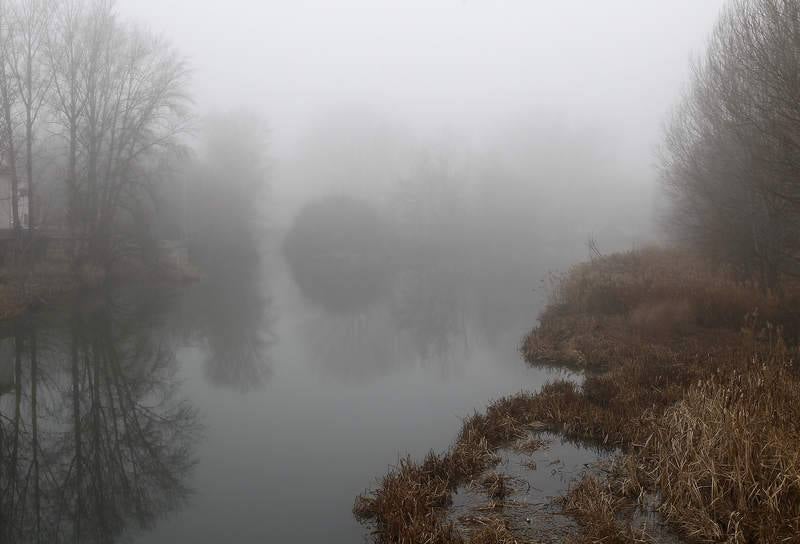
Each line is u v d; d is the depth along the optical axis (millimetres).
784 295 15258
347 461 9391
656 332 14414
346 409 12125
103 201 27719
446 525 6500
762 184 14016
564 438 9195
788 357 10516
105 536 7727
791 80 11883
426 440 10031
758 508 5934
